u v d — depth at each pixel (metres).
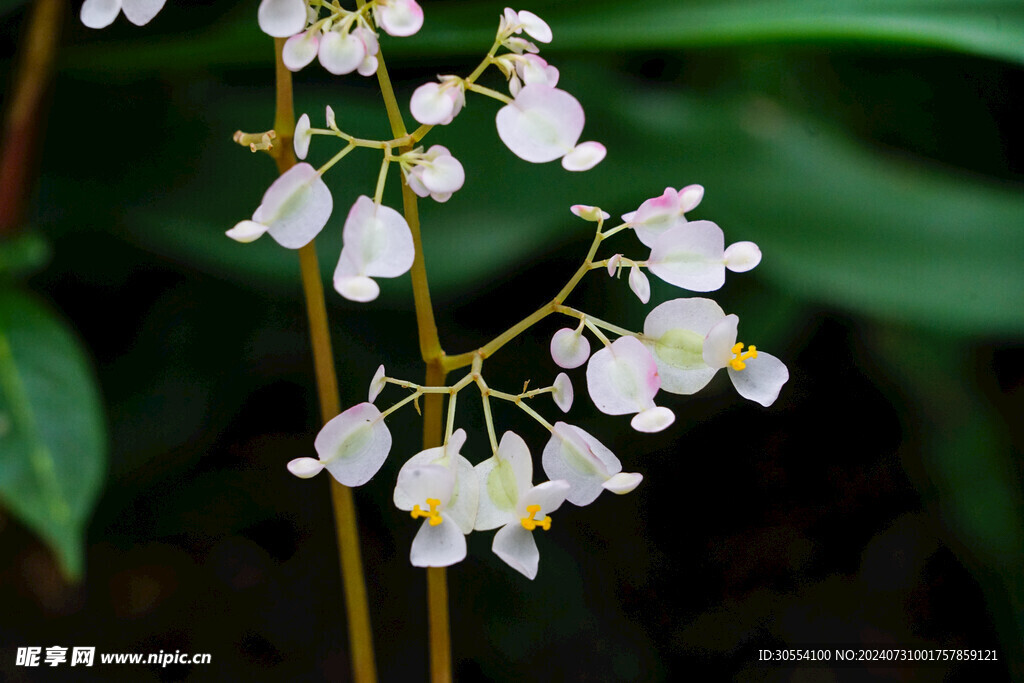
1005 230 0.64
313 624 0.73
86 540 0.73
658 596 0.78
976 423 0.72
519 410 0.77
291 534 0.77
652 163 0.67
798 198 0.66
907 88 0.81
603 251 0.76
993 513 0.69
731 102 0.71
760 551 0.80
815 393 0.87
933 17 0.57
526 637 0.74
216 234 0.61
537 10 0.58
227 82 0.72
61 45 0.65
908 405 0.77
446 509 0.46
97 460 0.53
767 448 0.85
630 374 0.46
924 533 0.81
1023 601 0.67
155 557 0.74
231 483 0.77
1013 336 0.73
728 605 0.77
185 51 0.61
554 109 0.45
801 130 0.69
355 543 0.52
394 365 0.77
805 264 0.63
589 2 0.58
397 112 0.46
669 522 0.82
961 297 0.62
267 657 0.70
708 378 0.46
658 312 0.46
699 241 0.46
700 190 0.46
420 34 0.58
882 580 0.79
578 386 0.78
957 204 0.65
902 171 0.68
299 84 0.73
